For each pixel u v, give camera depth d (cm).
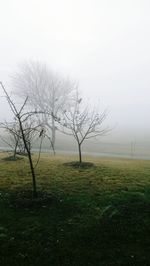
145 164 2084
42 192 1032
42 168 1619
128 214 828
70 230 720
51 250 621
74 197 987
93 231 715
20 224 755
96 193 1042
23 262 577
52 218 798
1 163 1808
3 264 570
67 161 2055
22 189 1096
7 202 930
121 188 1124
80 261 580
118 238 682
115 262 576
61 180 1274
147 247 639
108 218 794
